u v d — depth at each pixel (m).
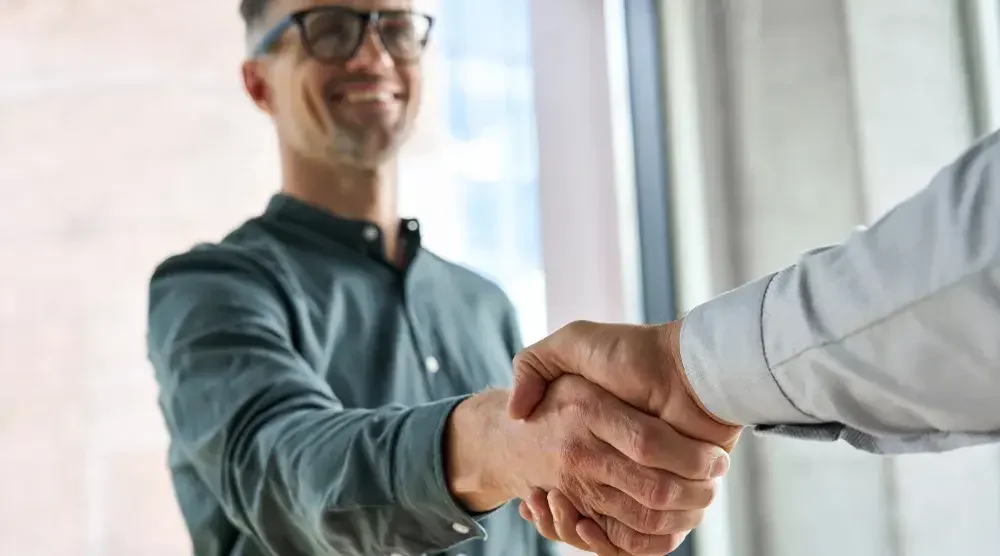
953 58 1.27
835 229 1.24
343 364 0.94
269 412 0.78
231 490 0.79
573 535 0.62
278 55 1.05
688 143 1.37
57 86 1.11
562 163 1.39
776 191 1.29
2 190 1.08
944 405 0.45
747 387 0.53
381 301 1.01
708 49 1.36
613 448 0.60
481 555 0.96
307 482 0.71
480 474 0.66
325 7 1.03
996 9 1.26
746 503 1.27
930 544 1.21
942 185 0.45
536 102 1.39
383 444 0.69
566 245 1.38
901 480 1.21
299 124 1.04
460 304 1.09
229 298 0.87
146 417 1.10
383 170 1.07
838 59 1.26
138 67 1.14
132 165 1.13
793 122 1.28
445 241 1.29
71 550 1.06
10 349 1.06
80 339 1.08
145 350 1.11
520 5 1.39
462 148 1.32
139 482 1.09
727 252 1.32
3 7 1.09
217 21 1.19
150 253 1.12
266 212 1.05
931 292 0.43
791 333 0.50
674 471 0.58
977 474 1.22
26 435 1.05
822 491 1.24
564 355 0.63
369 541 0.69
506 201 1.35
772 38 1.30
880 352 0.46
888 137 1.25
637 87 1.43
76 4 1.12
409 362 0.99
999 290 0.41
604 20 1.44
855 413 0.49
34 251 1.08
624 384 0.60
